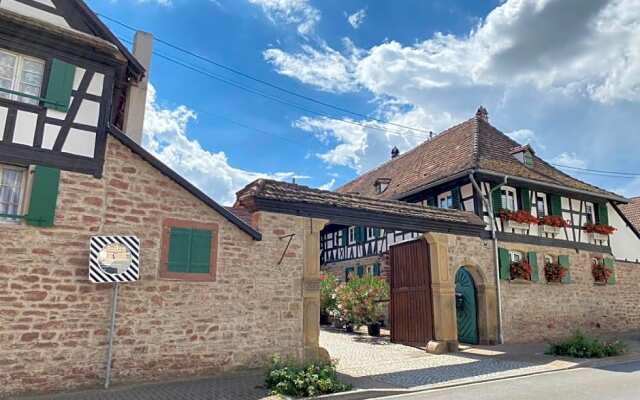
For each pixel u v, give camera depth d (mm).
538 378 8180
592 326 15469
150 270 7828
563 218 16000
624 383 7516
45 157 7184
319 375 7344
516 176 14250
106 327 7301
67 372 6906
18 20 7059
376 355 11266
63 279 7070
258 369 8523
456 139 17859
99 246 7320
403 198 16875
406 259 13500
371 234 19547
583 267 15914
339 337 15258
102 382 7141
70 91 7512
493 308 13117
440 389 7516
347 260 21375
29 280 6816
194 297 8148
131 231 7758
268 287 8953
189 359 7926
